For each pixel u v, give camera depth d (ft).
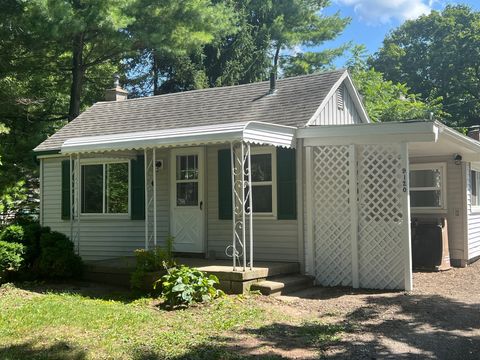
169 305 27.71
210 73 99.76
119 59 72.79
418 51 136.56
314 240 34.83
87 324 23.80
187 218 40.11
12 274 36.63
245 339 21.30
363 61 113.60
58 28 55.06
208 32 69.67
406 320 24.18
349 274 33.68
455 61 128.16
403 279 32.04
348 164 33.88
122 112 48.83
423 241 42.14
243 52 99.45
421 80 134.31
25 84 67.62
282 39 108.99
